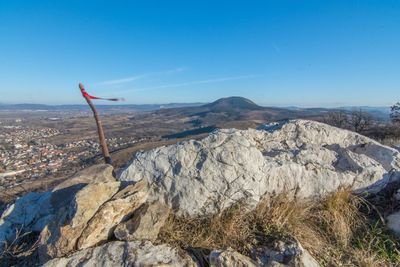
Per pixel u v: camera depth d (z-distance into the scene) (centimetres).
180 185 427
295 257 354
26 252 387
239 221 421
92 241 360
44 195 507
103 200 391
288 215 432
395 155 550
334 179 497
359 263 391
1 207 627
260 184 447
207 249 380
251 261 356
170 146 468
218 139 465
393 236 434
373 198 511
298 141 580
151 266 325
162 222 388
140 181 427
